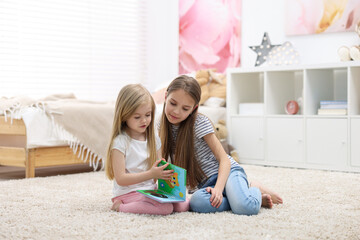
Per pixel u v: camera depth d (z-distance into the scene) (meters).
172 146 1.95
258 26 4.12
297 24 3.85
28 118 2.89
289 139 3.50
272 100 3.68
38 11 4.25
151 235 1.43
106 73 4.72
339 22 3.63
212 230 1.49
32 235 1.44
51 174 3.26
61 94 3.69
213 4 4.43
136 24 5.00
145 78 5.05
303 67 3.43
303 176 2.89
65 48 4.48
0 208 1.88
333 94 3.69
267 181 2.66
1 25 4.02
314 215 1.74
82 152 3.12
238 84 3.89
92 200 2.06
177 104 1.81
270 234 1.45
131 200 1.79
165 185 1.81
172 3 4.84
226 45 4.34
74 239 1.39
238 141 3.79
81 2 4.58
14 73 4.12
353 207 1.92
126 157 1.81
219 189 1.78
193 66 4.61
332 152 3.29
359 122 3.15
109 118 3.20
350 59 3.37
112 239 1.39
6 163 3.05
